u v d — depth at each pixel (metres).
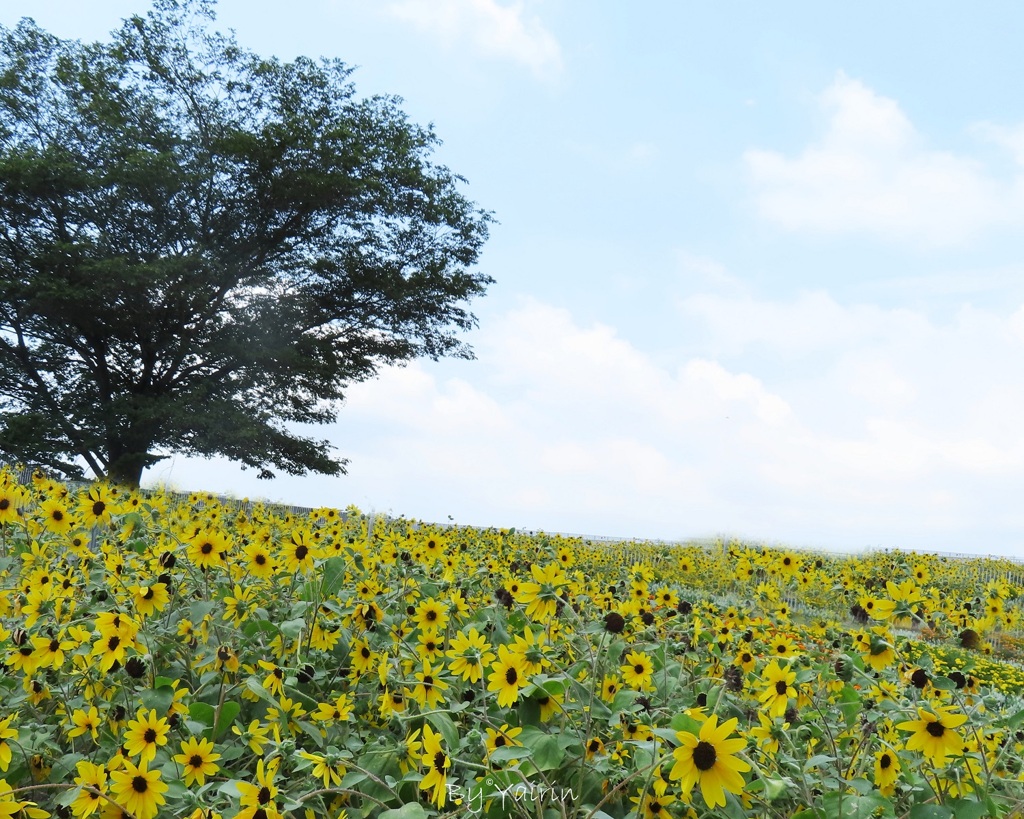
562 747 2.42
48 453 21.95
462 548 8.00
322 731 2.85
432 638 3.43
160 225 24.23
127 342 24.41
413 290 27.11
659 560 12.72
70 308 22.22
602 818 2.18
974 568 20.31
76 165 22.97
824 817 2.25
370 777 2.31
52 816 2.39
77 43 25.75
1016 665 9.14
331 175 24.52
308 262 25.77
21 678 3.08
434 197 27.52
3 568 4.15
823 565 12.20
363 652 3.48
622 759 2.59
